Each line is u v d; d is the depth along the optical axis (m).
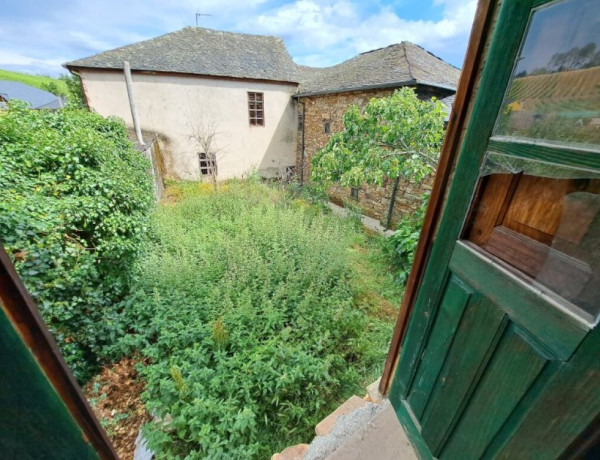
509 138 0.67
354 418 1.44
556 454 0.60
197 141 8.84
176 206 6.33
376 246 5.05
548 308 0.59
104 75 7.31
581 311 0.54
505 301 0.70
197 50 8.72
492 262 0.74
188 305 2.80
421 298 1.10
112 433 2.04
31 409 0.37
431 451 1.04
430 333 1.04
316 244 3.95
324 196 7.95
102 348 2.60
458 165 0.85
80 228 2.72
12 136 2.78
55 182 2.79
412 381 1.16
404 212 5.89
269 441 1.88
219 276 3.38
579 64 0.52
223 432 1.71
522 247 0.69
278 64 9.75
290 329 2.45
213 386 1.96
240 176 9.87
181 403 1.95
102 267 2.87
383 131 3.39
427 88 5.21
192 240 4.31
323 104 8.23
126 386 2.37
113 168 3.61
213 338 2.39
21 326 0.34
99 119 5.09
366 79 6.59
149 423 1.84
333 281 3.51
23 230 2.02
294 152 10.56
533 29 0.59
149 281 3.14
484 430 0.79
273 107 9.59
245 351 2.25
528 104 0.63
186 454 1.79
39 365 0.36
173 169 8.82
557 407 0.58
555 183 0.61
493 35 0.69
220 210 6.04
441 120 3.24
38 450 0.39
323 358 2.44
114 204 3.10
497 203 0.76
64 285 2.29
